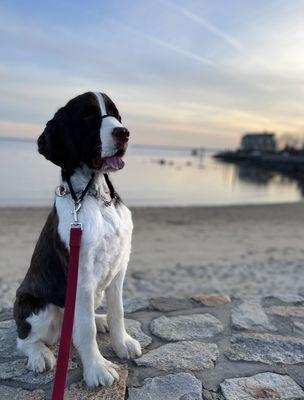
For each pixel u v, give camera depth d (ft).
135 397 2.51
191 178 49.52
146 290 7.59
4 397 2.49
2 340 3.15
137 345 2.95
